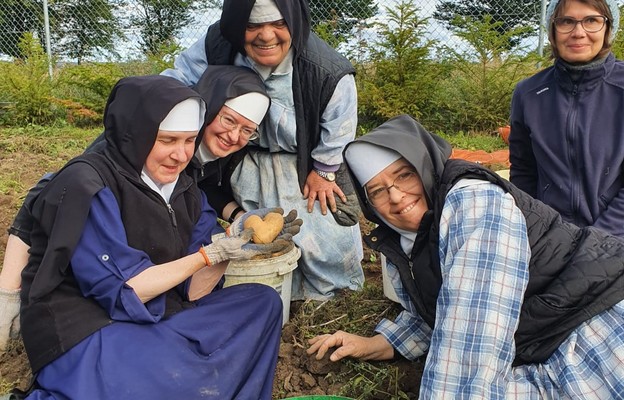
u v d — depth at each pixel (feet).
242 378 7.64
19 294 8.58
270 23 9.63
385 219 7.70
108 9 39.55
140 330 7.38
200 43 11.18
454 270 6.69
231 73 9.65
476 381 6.52
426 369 6.91
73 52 40.42
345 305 10.77
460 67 27.45
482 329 6.54
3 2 38.58
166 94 7.55
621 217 9.32
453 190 6.99
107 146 7.76
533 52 26.20
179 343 7.39
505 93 26.81
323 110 10.62
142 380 6.97
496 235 6.63
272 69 10.41
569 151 9.71
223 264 8.70
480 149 23.88
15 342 9.08
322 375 8.86
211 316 7.88
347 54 28.09
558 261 7.01
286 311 10.46
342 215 11.22
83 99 32.14
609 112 9.48
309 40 10.60
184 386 7.06
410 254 7.89
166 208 8.00
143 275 7.34
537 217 7.14
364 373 8.59
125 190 7.55
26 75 30.96
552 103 9.98
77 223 7.14
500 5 28.48
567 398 6.70
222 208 11.59
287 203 11.08
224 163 11.07
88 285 7.26
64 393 6.91
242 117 9.41
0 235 13.99
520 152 10.78
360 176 7.40
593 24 9.25
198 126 8.02
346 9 28.76
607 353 6.65
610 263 6.84
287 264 9.95
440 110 28.14
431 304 7.63
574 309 6.89
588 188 9.59
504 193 6.93
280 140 10.78
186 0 36.01
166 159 7.77
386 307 10.51
